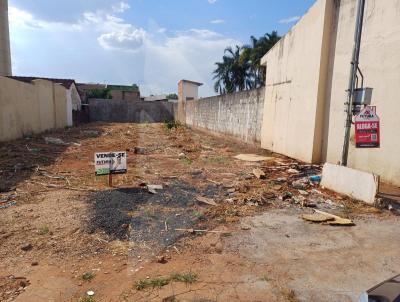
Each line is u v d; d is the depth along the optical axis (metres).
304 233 4.67
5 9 25.61
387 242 4.38
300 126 10.55
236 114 17.14
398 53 6.89
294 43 10.95
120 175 7.82
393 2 6.99
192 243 4.25
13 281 3.34
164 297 3.06
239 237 4.49
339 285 3.33
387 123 7.23
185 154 9.95
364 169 7.90
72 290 3.17
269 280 3.40
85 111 31.86
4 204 5.71
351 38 8.34
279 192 6.73
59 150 12.48
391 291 2.19
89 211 5.21
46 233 4.43
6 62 26.30
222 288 3.24
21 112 15.57
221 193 6.59
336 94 9.02
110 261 3.75
